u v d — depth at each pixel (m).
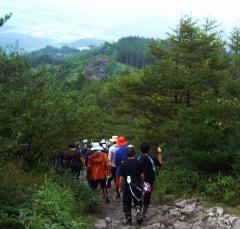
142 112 22.00
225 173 11.19
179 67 21.25
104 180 12.48
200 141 11.80
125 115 22.66
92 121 13.08
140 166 9.84
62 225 8.09
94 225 9.62
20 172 9.56
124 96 21.44
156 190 12.22
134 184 9.70
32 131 11.29
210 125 12.27
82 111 12.82
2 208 6.66
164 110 21.67
